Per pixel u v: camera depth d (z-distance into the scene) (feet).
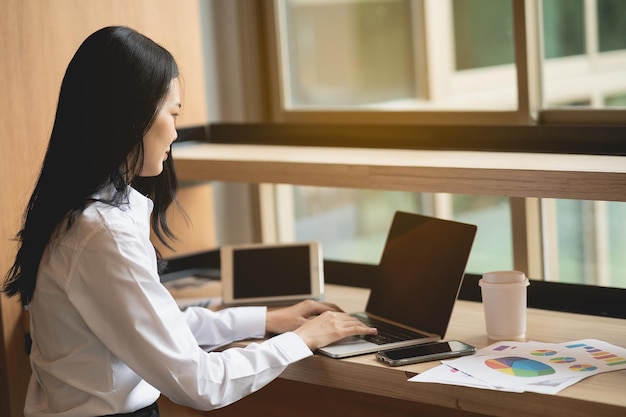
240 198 9.68
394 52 10.84
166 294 5.02
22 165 7.12
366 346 5.65
